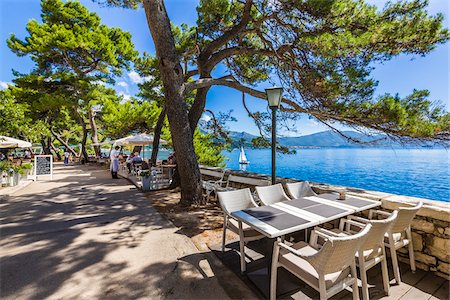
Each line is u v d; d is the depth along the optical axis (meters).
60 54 14.81
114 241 3.54
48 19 14.80
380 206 3.03
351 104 4.20
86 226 4.22
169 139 14.30
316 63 4.85
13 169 8.59
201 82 5.89
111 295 2.27
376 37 4.04
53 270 2.71
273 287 2.08
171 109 5.36
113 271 2.69
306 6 4.71
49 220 4.59
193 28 9.11
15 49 14.39
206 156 12.77
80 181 9.95
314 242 2.41
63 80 15.70
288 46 5.56
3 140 9.28
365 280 2.00
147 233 3.87
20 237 3.71
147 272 2.67
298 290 2.28
